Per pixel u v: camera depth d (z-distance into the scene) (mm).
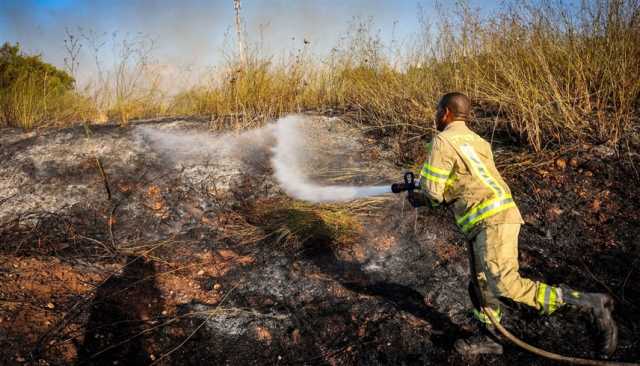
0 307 2982
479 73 5641
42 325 2906
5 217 4086
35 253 3668
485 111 5504
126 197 4375
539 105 4734
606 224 3699
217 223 4141
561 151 4520
